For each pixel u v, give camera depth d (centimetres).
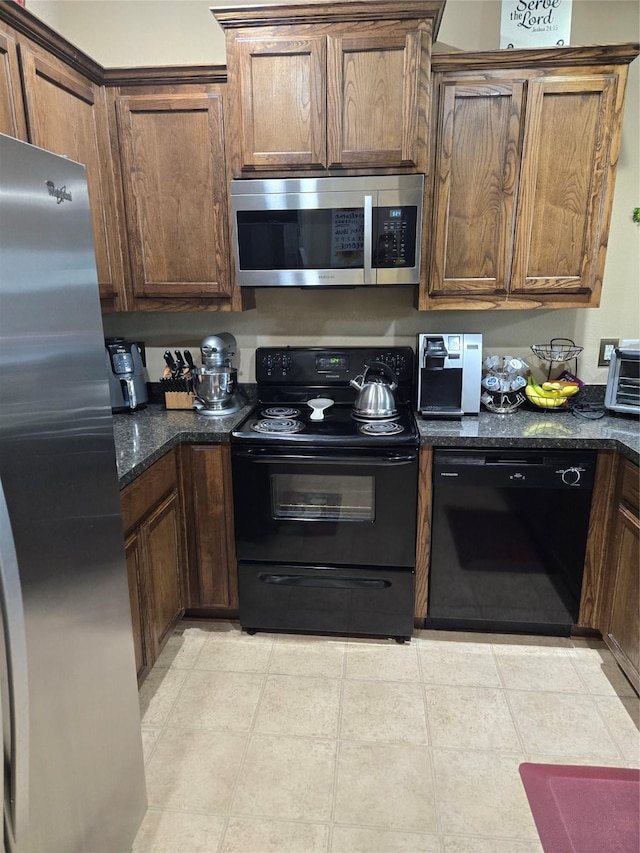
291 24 203
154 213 228
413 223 212
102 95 217
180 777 168
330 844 149
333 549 223
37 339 96
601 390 259
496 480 213
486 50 223
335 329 264
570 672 212
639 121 233
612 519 212
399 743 180
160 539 204
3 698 88
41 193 97
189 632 238
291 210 215
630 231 243
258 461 215
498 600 226
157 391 276
